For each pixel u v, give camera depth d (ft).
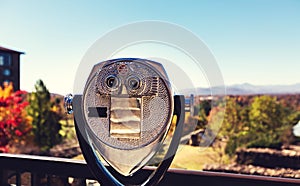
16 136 28.43
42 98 29.66
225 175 4.44
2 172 5.57
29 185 5.49
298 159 27.22
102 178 3.24
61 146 29.27
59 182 5.29
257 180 4.28
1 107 27.86
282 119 30.01
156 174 3.18
